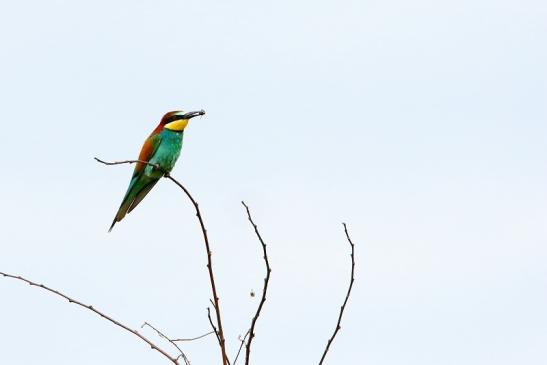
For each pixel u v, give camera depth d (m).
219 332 6.05
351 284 6.15
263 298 6.02
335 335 6.05
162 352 6.07
